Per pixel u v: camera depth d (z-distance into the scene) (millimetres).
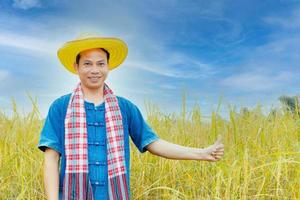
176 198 4633
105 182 3439
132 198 5199
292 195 4539
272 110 6812
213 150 3629
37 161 5570
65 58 3602
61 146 3500
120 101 3682
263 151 5598
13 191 5164
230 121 6164
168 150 3715
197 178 5277
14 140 5988
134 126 3732
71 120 3479
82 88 3578
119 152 3510
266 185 4832
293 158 4711
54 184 3430
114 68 3906
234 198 4457
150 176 5602
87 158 3428
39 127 6359
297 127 6309
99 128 3508
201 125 6316
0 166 5418
